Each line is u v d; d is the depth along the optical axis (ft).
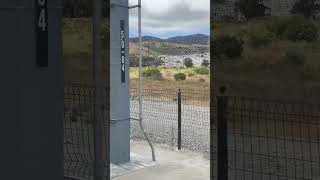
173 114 42.75
